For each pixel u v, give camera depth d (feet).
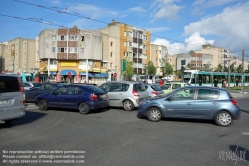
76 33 153.79
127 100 39.19
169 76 229.66
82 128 25.03
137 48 190.29
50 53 154.61
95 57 156.35
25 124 26.89
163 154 16.71
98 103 35.37
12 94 25.00
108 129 24.71
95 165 14.48
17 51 200.44
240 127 26.89
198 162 15.24
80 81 140.46
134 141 20.04
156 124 27.91
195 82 102.12
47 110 38.50
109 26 182.70
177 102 29.04
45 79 154.10
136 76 188.85
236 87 130.21
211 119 28.07
